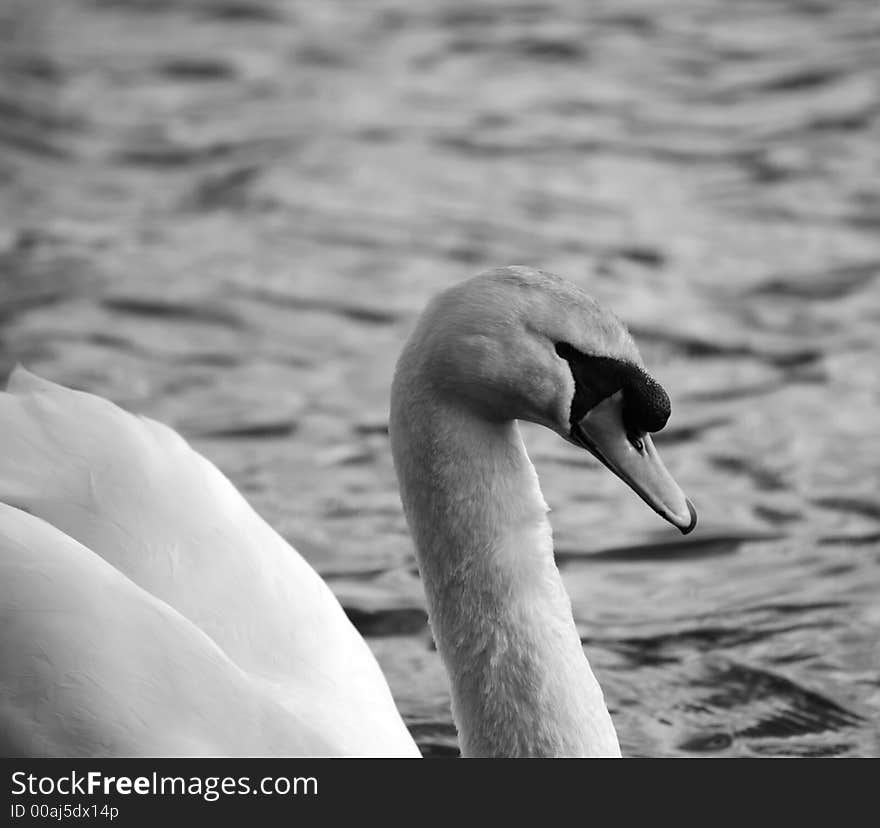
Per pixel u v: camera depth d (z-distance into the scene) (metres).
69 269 17.17
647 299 16.42
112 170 20.06
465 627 7.77
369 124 21.20
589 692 7.83
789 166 19.64
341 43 24.38
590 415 7.60
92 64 23.62
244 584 8.46
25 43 24.47
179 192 19.42
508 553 7.73
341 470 13.32
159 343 15.48
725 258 17.38
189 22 25.50
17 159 20.30
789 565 11.99
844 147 20.14
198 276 16.98
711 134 20.67
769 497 12.91
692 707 10.37
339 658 8.42
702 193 19.03
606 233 17.94
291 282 16.84
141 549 8.44
